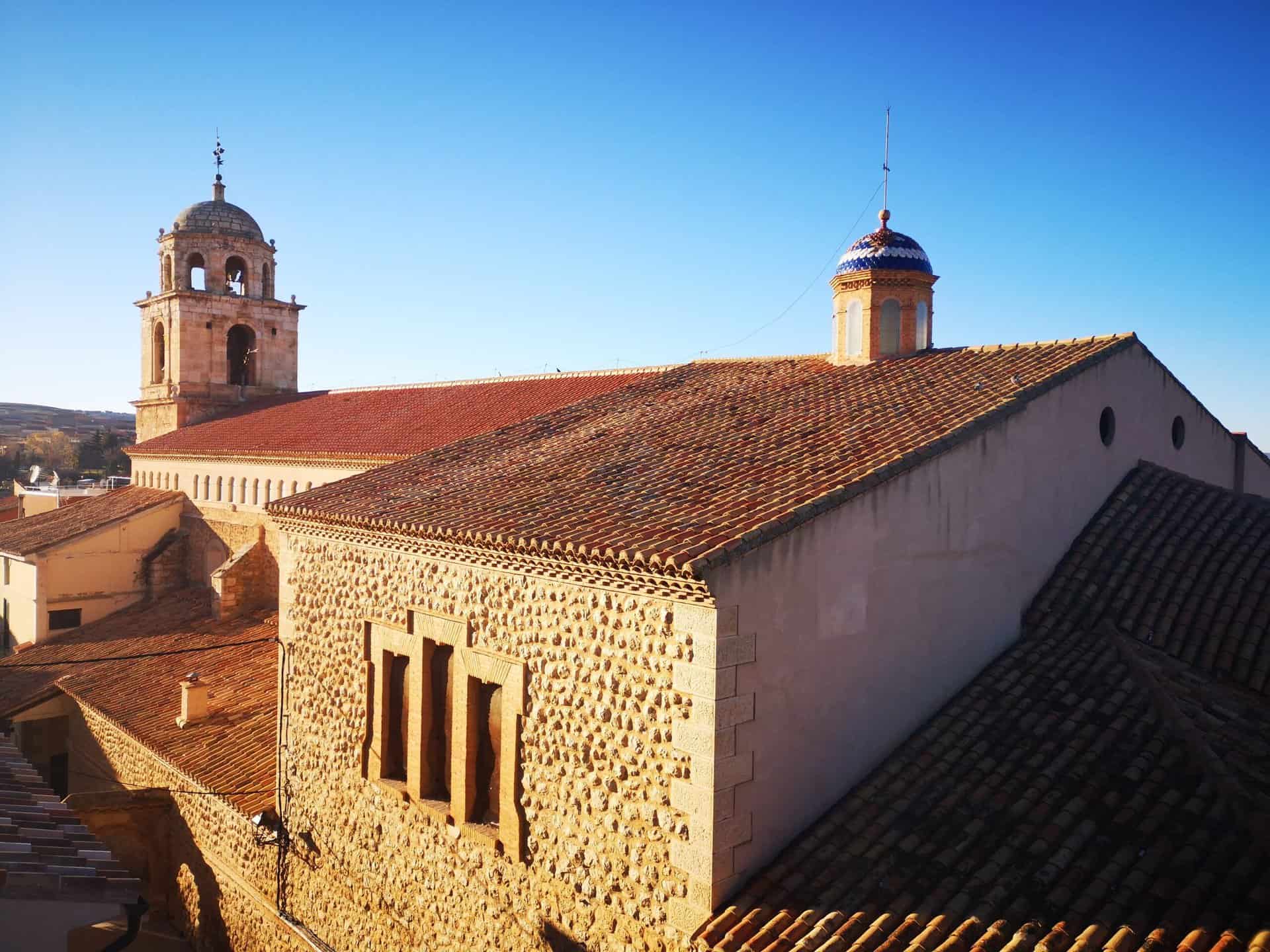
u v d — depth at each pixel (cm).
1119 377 1383
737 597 847
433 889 1198
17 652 2944
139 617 3012
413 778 1247
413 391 3006
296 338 4069
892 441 1096
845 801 952
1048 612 1196
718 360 2047
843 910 811
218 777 1694
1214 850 784
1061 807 877
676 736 874
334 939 1398
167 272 3850
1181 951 684
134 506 3341
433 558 1222
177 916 1816
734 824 854
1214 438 1666
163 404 3853
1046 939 730
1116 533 1291
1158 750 926
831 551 937
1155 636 1115
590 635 981
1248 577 1158
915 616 1041
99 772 2183
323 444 2602
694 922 852
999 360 1430
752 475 1068
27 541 3250
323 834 1441
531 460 1425
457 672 1178
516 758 1076
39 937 734
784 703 895
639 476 1178
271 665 2194
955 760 979
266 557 2728
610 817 950
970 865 835
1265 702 988
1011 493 1170
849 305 1670
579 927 981
